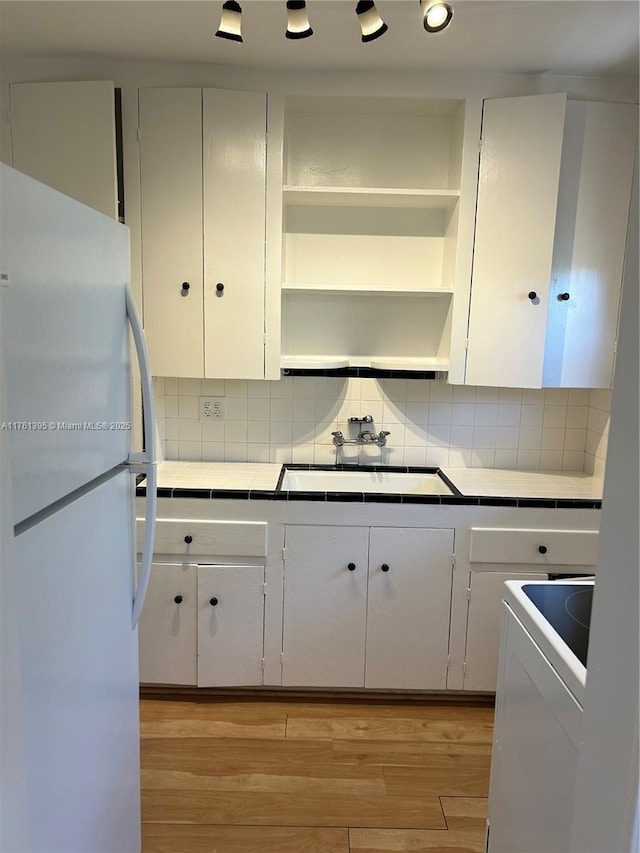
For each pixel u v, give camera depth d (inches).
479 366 90.2
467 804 72.1
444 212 98.1
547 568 88.4
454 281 89.1
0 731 29.4
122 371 51.1
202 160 85.4
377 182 97.3
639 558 26.9
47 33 75.0
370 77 84.8
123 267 50.9
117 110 84.4
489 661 90.3
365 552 87.8
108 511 48.8
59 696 40.1
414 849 65.6
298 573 88.1
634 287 27.5
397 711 90.4
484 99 84.8
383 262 100.0
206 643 89.4
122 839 54.4
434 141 96.3
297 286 90.0
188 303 88.8
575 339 90.0
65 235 39.8
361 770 77.4
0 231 31.9
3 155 83.7
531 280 86.4
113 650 50.5
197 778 75.3
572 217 87.0
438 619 89.5
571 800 37.6
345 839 66.7
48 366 37.5
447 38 74.0
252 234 87.2
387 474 103.3
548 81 85.1
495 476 100.6
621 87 85.8
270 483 91.5
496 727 54.0
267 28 72.3
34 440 35.9
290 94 85.3
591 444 102.0
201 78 84.5
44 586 37.7
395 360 102.1
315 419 104.0
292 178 96.9
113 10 68.7
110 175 83.1
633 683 27.3
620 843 28.2
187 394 103.0
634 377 27.5
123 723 53.5
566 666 38.9
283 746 81.7
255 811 70.2
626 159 85.8
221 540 87.1
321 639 89.7
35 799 36.8
